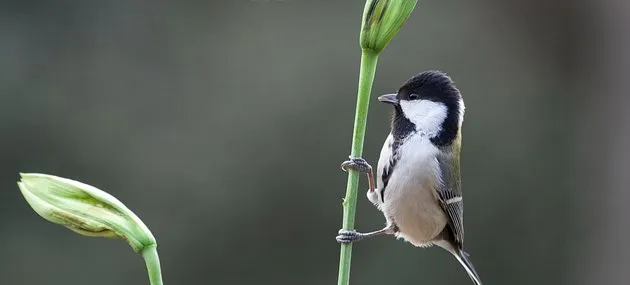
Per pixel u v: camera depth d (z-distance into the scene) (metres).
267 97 13.65
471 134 13.79
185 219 13.36
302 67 13.70
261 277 13.30
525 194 13.74
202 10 14.20
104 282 13.26
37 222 13.45
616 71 14.37
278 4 14.02
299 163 13.38
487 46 14.31
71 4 14.29
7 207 13.45
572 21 14.57
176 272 13.23
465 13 14.24
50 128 13.83
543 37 14.55
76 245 13.30
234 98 13.74
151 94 13.99
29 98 13.92
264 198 13.34
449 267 12.98
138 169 13.62
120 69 14.17
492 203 13.60
